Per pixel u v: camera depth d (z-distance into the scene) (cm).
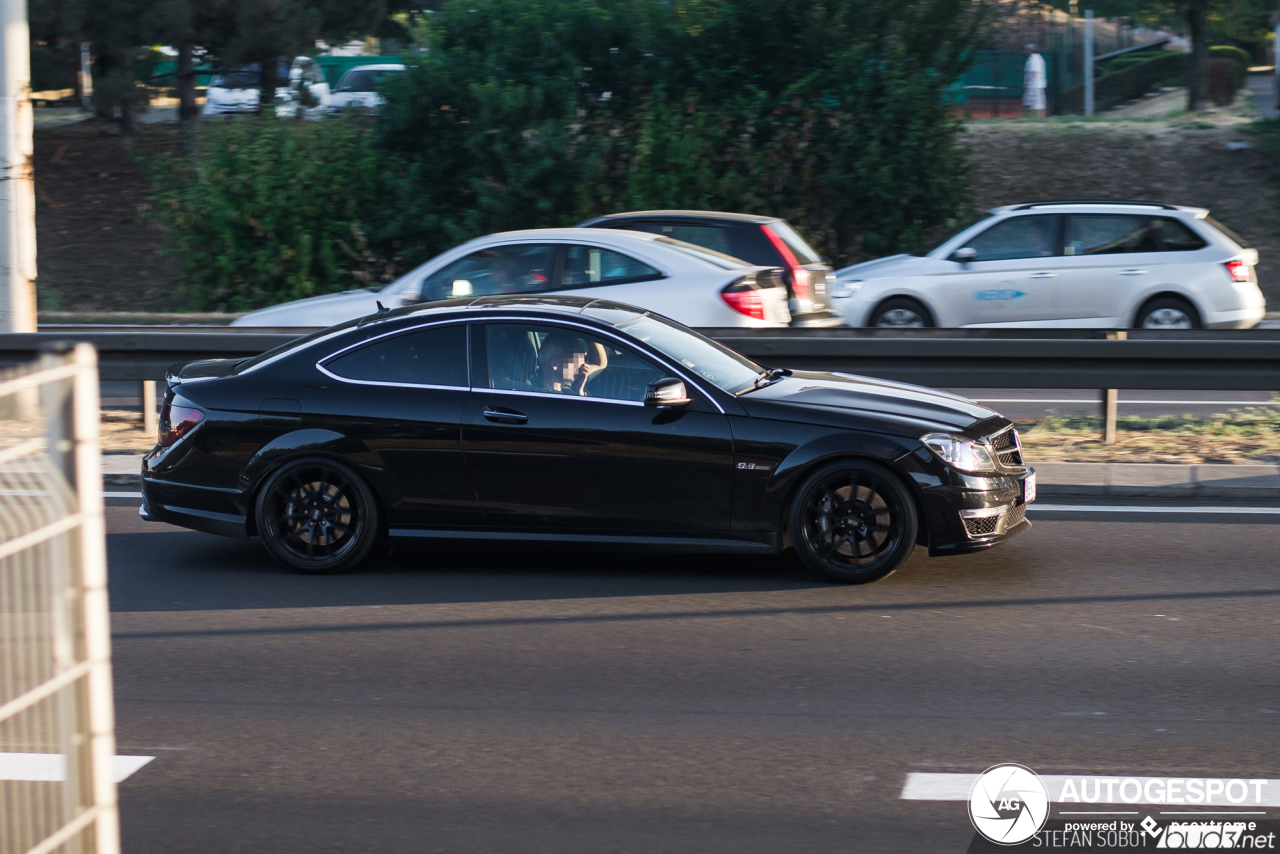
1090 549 1086
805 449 976
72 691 361
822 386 1061
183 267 3028
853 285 2178
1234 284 2091
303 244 2884
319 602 959
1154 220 2122
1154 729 698
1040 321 2130
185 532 1191
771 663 812
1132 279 2105
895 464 968
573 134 2953
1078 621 893
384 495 1024
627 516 1001
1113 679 777
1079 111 4778
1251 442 1459
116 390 2020
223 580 1023
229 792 628
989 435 1005
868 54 2980
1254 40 6022
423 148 2983
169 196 2969
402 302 1634
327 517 1034
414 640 866
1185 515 1201
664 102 3002
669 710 732
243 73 3544
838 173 2920
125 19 3180
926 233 3053
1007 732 696
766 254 1820
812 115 2983
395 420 1020
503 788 629
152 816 602
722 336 1533
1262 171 3519
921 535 997
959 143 3738
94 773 363
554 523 1009
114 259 3378
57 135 4209
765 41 2984
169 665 819
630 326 1041
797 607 934
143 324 2316
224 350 1559
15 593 357
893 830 581
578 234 1645
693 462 988
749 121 2958
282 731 706
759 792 622
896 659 817
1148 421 1599
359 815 600
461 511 1019
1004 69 4644
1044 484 1293
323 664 819
